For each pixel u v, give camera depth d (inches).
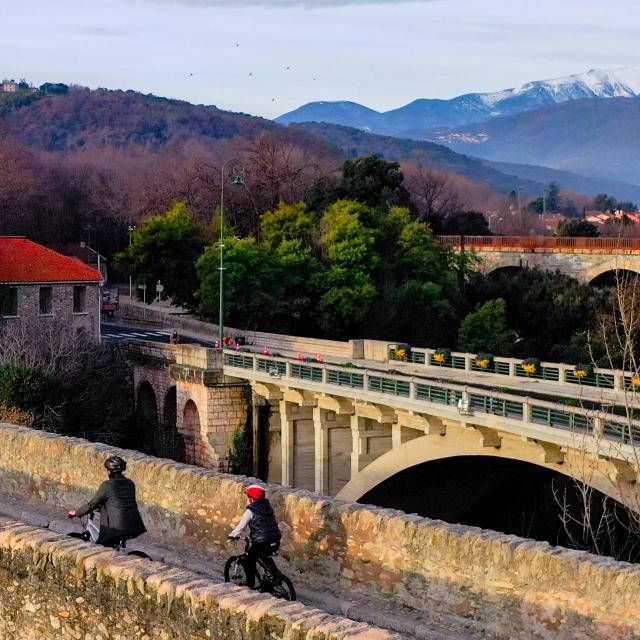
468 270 6018.7
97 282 3811.5
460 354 2822.3
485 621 812.6
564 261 6279.5
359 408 2432.3
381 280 5428.2
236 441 3024.1
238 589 663.8
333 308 5167.3
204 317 4881.9
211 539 1002.1
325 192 6796.3
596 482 1603.1
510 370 2628.0
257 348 3535.9
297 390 2709.2
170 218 5403.5
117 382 3469.5
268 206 7504.9
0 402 2915.8
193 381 3046.3
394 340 5241.1
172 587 671.1
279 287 5024.6
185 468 1042.7
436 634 808.9
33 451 1210.6
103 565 709.9
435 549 844.6
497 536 827.4
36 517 1131.3
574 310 5428.2
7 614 767.1
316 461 2662.4
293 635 608.4
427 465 2292.1
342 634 590.9
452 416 2046.0
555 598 780.6
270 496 949.2
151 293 5506.9
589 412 1612.9
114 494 852.0
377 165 6889.8
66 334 3526.1
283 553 934.4
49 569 739.4
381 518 877.8
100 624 709.9
